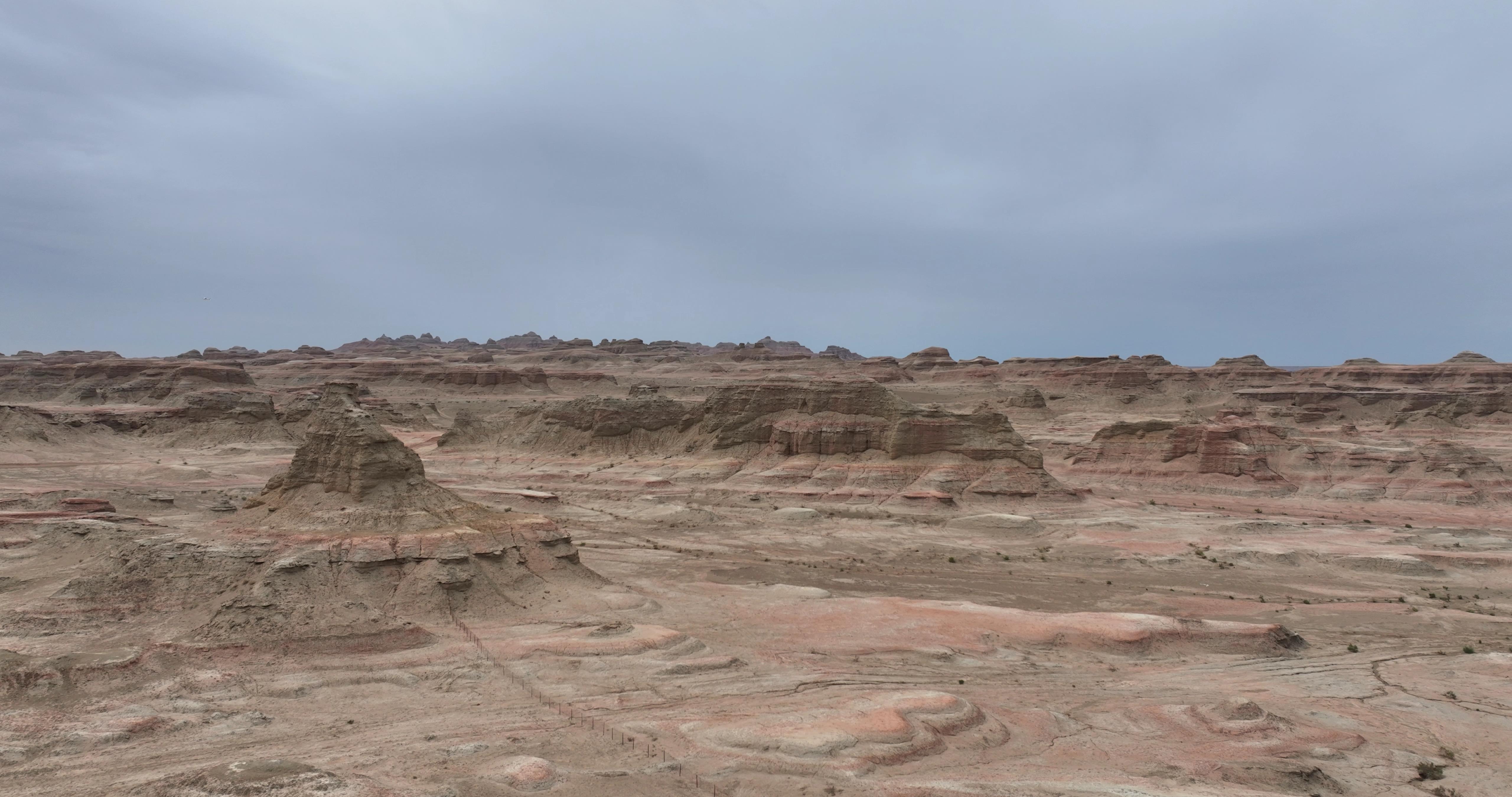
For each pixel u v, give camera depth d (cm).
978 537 11962
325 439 7431
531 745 4275
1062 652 6469
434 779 3791
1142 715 5062
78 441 18800
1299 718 5109
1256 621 7588
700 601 7725
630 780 3900
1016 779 4034
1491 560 10038
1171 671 6069
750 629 6806
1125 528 12194
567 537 7956
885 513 13175
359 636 5669
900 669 5878
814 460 15062
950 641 6531
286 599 5891
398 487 7344
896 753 4253
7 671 4797
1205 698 5416
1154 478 16500
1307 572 10025
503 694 5091
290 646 5475
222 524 7250
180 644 5316
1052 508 13325
